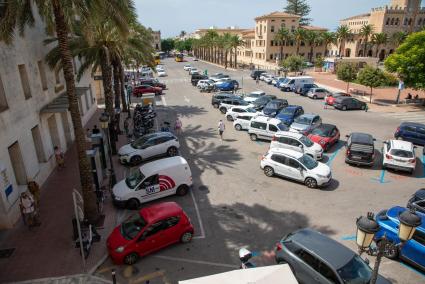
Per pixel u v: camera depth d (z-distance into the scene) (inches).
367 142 692.1
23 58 577.3
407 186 608.4
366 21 3513.8
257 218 498.6
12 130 508.1
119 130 940.0
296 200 554.3
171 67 3102.9
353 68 1633.9
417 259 384.2
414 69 1224.2
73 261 402.9
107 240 415.2
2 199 455.5
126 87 1334.9
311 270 339.3
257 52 3223.4
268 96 1240.2
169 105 1350.9
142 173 540.7
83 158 451.2
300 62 2078.0
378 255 240.4
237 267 392.5
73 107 431.2
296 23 2957.7
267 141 874.8
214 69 2938.0
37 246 431.8
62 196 563.8
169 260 406.3
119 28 484.1
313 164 616.1
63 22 410.0
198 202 547.2
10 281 369.4
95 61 812.6
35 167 585.9
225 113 1187.3
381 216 431.5
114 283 338.3
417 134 836.6
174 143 751.7
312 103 1405.0
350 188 599.8
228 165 707.4
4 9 426.3
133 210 521.7
